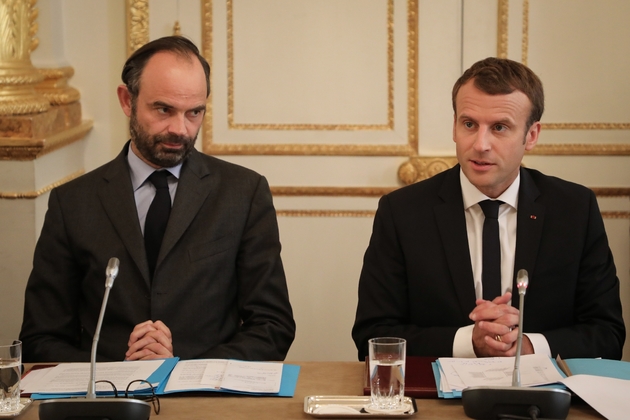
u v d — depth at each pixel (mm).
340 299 4234
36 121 3555
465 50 4074
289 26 4105
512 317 2127
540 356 2025
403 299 2498
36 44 3959
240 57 4133
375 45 4098
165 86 2426
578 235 2420
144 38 4105
